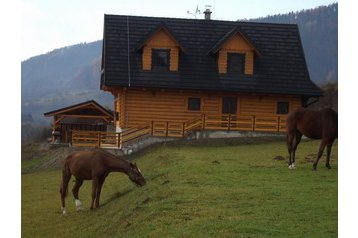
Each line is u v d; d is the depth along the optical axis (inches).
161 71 1342.3
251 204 500.7
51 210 687.7
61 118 1529.3
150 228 443.8
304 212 467.2
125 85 1302.9
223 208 487.2
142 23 1430.9
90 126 1551.4
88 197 763.4
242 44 1371.8
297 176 662.5
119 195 668.1
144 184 645.3
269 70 1385.3
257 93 1353.3
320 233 402.6
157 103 1342.3
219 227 424.8
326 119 718.5
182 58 1374.3
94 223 576.1
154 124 1336.1
